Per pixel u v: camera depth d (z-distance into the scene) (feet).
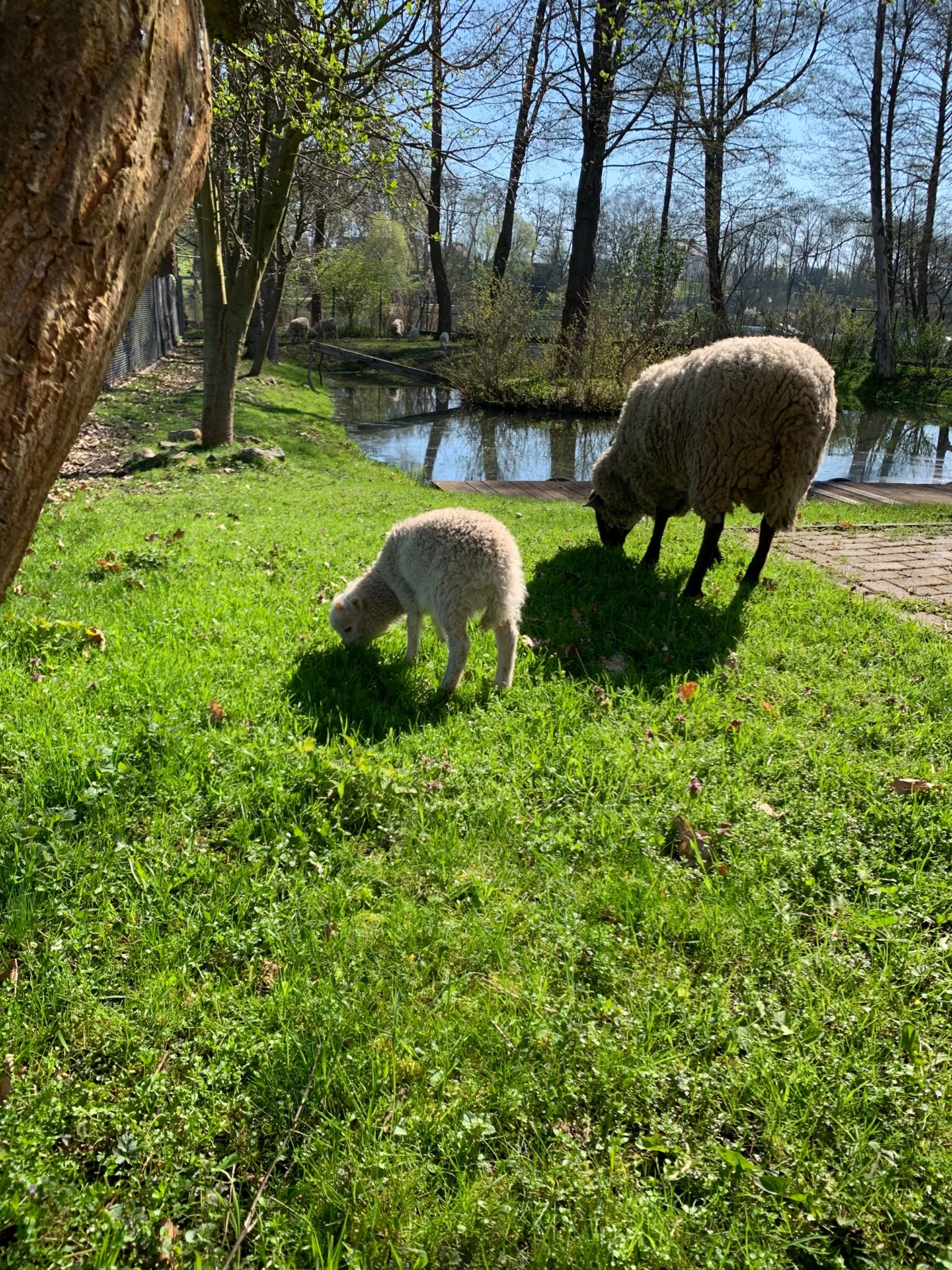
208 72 5.64
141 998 8.25
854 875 10.44
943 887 10.09
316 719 13.65
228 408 44.39
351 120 24.72
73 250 4.64
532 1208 6.45
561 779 12.25
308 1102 7.26
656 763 12.65
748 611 19.86
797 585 21.99
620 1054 7.69
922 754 13.37
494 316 79.36
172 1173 6.68
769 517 19.75
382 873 10.19
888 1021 8.21
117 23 4.42
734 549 26.02
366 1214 6.32
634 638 18.26
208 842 10.68
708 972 8.80
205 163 6.08
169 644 16.25
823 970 8.85
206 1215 6.38
